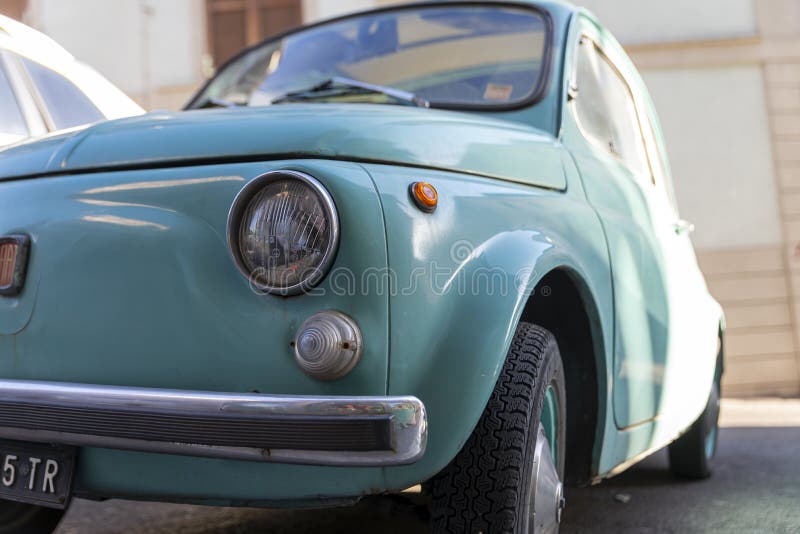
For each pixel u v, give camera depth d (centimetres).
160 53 1032
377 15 303
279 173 141
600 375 202
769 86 943
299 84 285
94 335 152
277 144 153
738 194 940
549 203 193
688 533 262
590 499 316
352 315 137
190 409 137
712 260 934
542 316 201
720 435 517
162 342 147
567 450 207
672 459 351
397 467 141
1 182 173
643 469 386
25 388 151
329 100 261
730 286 931
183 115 181
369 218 140
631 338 223
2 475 164
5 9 1052
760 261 932
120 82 1034
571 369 206
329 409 131
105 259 153
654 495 323
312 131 155
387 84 270
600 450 204
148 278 149
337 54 293
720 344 362
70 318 154
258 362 140
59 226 158
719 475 366
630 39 965
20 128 268
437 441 143
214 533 260
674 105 950
